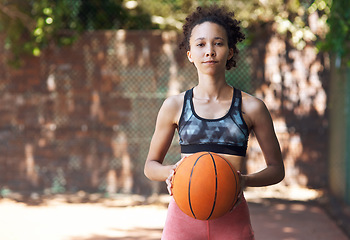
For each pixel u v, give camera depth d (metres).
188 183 2.29
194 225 2.53
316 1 7.66
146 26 8.29
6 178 8.02
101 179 7.96
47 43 7.93
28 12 7.81
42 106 8.03
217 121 2.50
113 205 7.05
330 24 6.64
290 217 6.24
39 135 8.03
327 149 7.83
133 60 7.95
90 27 8.16
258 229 5.61
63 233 5.36
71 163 8.01
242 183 2.37
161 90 7.94
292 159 7.91
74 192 7.92
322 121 7.87
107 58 7.97
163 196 7.72
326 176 7.85
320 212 6.54
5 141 8.03
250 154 7.87
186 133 2.53
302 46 7.82
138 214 6.46
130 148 7.95
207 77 2.52
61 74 8.01
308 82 7.86
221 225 2.51
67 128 8.01
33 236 5.21
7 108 8.05
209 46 2.47
